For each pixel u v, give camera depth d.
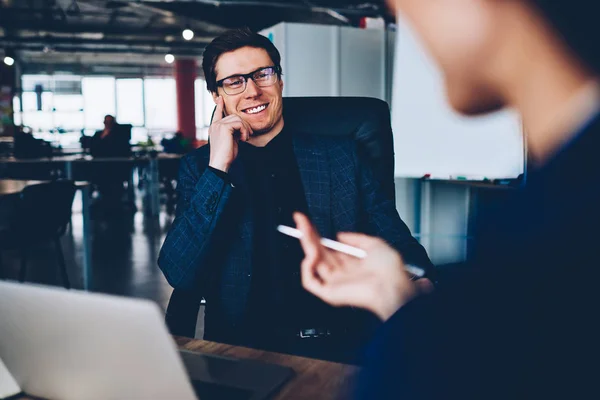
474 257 0.38
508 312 0.35
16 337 0.74
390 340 0.43
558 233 0.32
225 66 1.65
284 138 1.75
